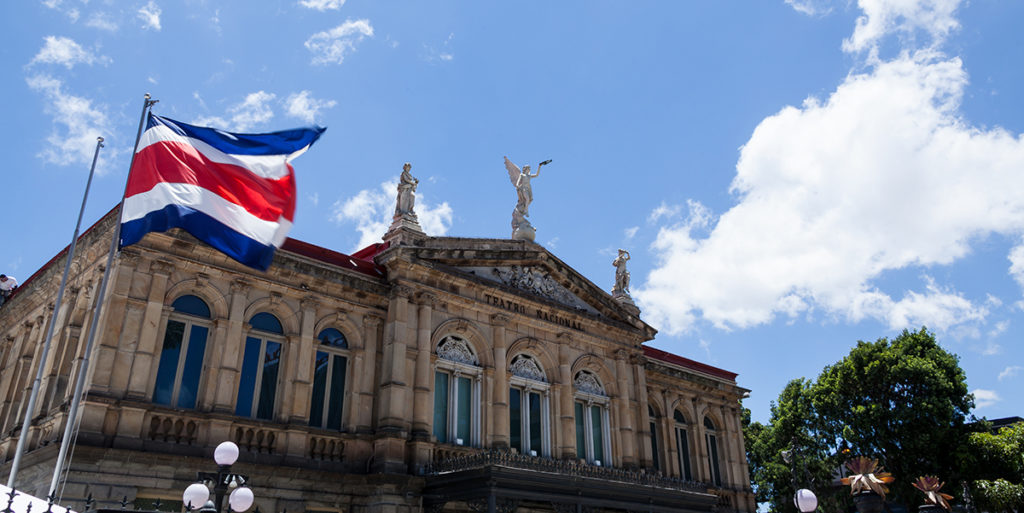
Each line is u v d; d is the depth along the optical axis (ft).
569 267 113.60
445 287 96.89
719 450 138.21
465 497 78.74
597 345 114.42
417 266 93.61
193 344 77.15
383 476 80.33
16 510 30.78
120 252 72.95
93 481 65.10
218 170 58.44
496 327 100.94
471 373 97.50
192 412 73.10
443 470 84.58
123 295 72.02
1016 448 135.85
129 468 67.46
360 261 94.32
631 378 117.60
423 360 89.86
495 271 104.58
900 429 146.20
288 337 84.12
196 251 78.54
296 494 77.41
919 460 144.25
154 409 70.79
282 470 76.33
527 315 104.94
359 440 84.48
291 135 61.57
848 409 156.97
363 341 89.66
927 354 153.99
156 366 72.95
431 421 88.94
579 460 104.22
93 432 66.59
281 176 60.23
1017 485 131.64
